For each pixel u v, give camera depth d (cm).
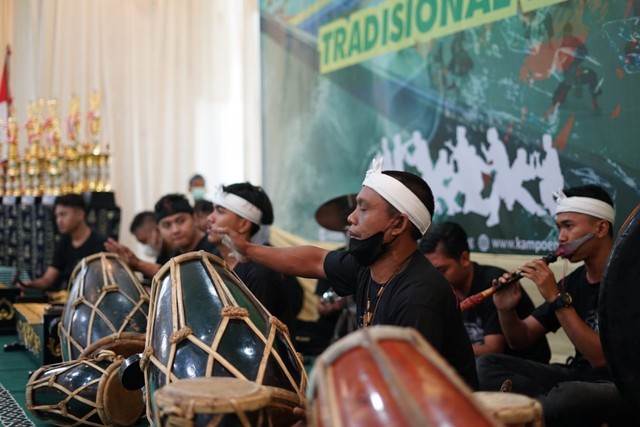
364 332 177
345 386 168
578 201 360
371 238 279
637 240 274
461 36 591
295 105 793
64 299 641
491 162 566
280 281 400
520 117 544
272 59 832
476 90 579
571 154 509
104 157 835
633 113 473
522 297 419
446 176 606
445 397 157
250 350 271
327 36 746
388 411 156
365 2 694
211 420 217
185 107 1040
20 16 1073
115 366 359
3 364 534
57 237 773
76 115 862
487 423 153
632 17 473
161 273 301
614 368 276
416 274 274
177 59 1041
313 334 630
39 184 855
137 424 380
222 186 407
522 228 543
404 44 649
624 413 329
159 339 282
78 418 360
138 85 1038
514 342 388
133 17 1042
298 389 275
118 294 422
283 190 811
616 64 482
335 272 317
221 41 1036
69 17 1037
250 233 405
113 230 777
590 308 366
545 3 524
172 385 233
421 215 279
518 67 545
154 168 1032
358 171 705
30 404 366
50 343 488
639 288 273
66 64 1036
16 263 823
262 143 851
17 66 1068
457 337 275
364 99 696
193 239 527
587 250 358
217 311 279
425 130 627
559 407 328
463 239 411
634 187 473
